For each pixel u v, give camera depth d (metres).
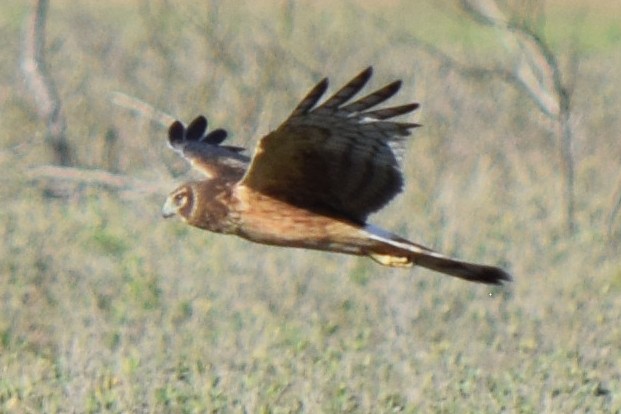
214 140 20.20
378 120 15.71
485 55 53.00
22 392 20.86
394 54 52.41
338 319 25.39
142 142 40.62
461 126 43.22
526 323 25.16
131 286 27.11
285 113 41.16
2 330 24.81
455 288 27.22
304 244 17.30
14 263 29.23
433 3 48.06
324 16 55.28
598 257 30.11
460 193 35.56
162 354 22.97
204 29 42.72
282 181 16.86
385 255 17.16
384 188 16.53
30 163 39.03
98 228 32.16
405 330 24.58
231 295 26.97
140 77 48.00
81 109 43.75
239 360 22.70
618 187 33.84
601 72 55.44
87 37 54.69
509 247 30.66
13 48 56.81
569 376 21.78
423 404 20.30
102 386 20.92
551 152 40.25
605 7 72.50
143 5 46.78
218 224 17.41
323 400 20.36
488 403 20.36
